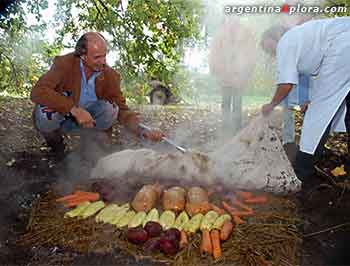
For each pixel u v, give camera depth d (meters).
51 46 6.07
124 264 2.31
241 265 2.30
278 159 3.30
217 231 2.52
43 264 2.32
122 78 5.89
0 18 5.46
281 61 3.17
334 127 3.55
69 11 5.85
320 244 2.62
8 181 3.48
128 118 3.88
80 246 2.46
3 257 2.38
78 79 3.69
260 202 3.03
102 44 3.49
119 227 2.61
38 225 2.68
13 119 5.65
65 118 3.94
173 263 2.32
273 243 2.51
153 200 2.81
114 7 5.68
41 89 3.55
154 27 5.66
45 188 3.31
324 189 3.41
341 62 3.12
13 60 6.30
